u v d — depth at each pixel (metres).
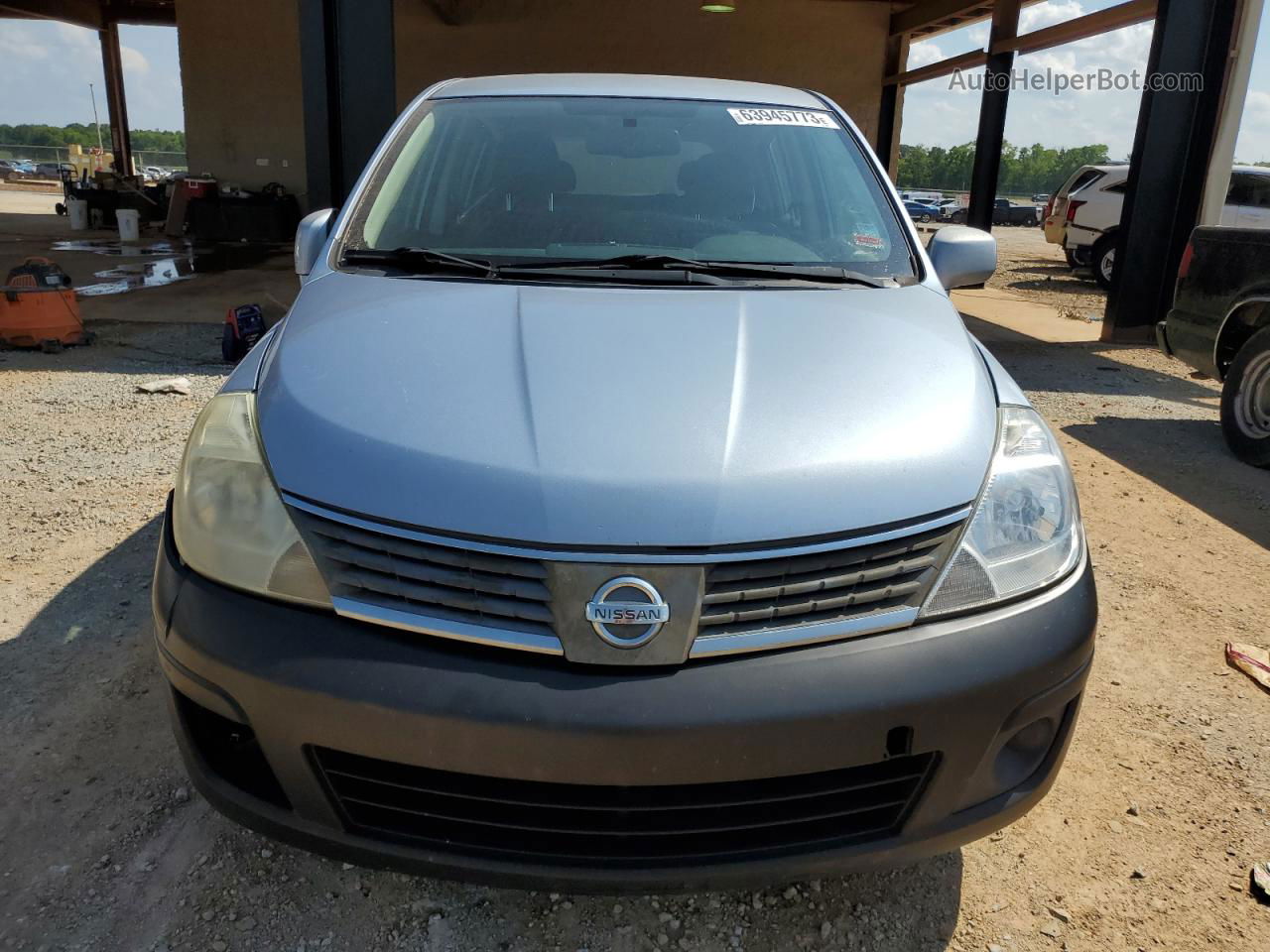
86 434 5.11
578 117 3.03
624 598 1.60
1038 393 7.08
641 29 16.53
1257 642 3.34
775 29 16.66
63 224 19.38
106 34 23.36
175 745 2.56
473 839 1.69
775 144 3.01
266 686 1.66
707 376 1.92
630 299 2.26
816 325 2.20
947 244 2.87
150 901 2.04
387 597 1.68
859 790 1.74
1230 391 5.55
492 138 2.97
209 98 17.34
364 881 2.12
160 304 9.38
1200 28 8.38
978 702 1.69
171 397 5.89
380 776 1.68
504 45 16.55
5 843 2.19
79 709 2.70
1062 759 1.92
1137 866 2.26
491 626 1.63
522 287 2.35
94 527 3.91
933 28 16.36
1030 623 1.79
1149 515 4.58
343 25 8.11
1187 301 5.97
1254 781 2.58
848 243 2.76
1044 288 14.01
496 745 1.59
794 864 1.68
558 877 1.66
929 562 1.74
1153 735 2.78
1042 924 2.08
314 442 1.81
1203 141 8.62
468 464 1.70
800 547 1.65
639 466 1.69
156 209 19.09
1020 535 1.86
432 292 2.31
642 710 1.58
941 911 2.11
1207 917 2.11
